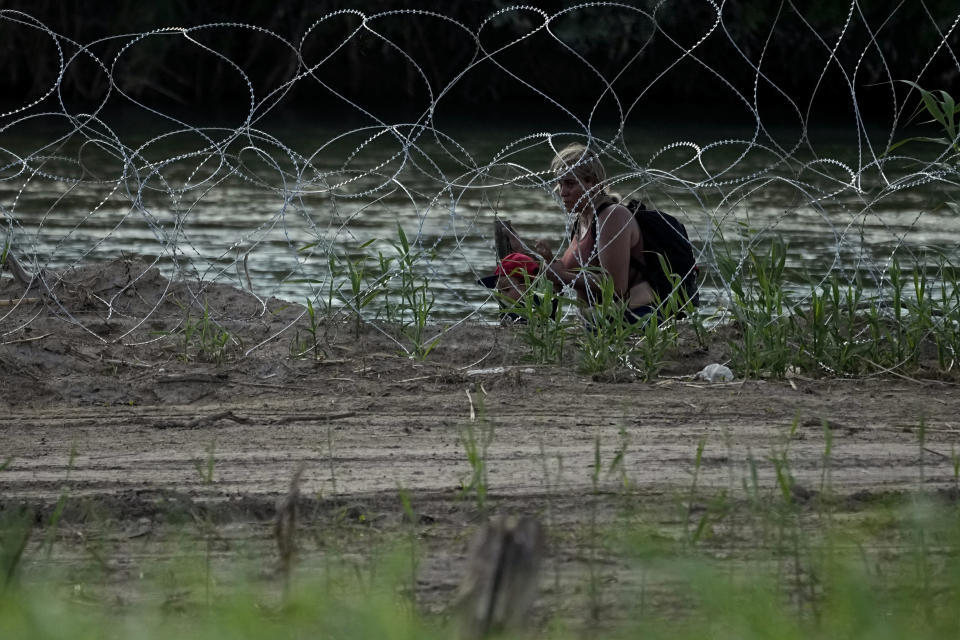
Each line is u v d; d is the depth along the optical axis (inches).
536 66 4239.7
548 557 522.3
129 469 650.8
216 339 897.5
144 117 3572.8
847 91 4128.9
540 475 643.5
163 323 980.6
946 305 928.3
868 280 1306.6
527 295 924.0
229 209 1793.8
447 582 497.0
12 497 600.4
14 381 815.7
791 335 940.6
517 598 352.5
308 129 3307.1
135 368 857.5
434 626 416.2
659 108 4180.6
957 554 494.6
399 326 982.4
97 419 753.0
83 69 3922.2
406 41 3973.9
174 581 486.0
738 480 636.1
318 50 4057.6
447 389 832.9
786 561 508.7
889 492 614.9
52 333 927.7
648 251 982.4
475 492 611.5
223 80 4109.3
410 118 3681.1
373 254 1461.6
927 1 3843.5
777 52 4111.7
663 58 4188.0
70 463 617.3
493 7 3853.3
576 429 741.3
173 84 4082.2
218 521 579.5
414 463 665.0
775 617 409.7
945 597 431.8
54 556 528.4
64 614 388.5
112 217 1692.9
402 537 551.5
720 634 392.2
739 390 840.9
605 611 461.1
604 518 576.1
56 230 1568.7
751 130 3422.7
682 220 1726.1
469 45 4138.8
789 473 575.8
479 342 956.6
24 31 3870.6
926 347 953.5
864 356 908.0
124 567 514.0
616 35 3767.2
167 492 607.5
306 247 978.1
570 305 1009.5
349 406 788.6
